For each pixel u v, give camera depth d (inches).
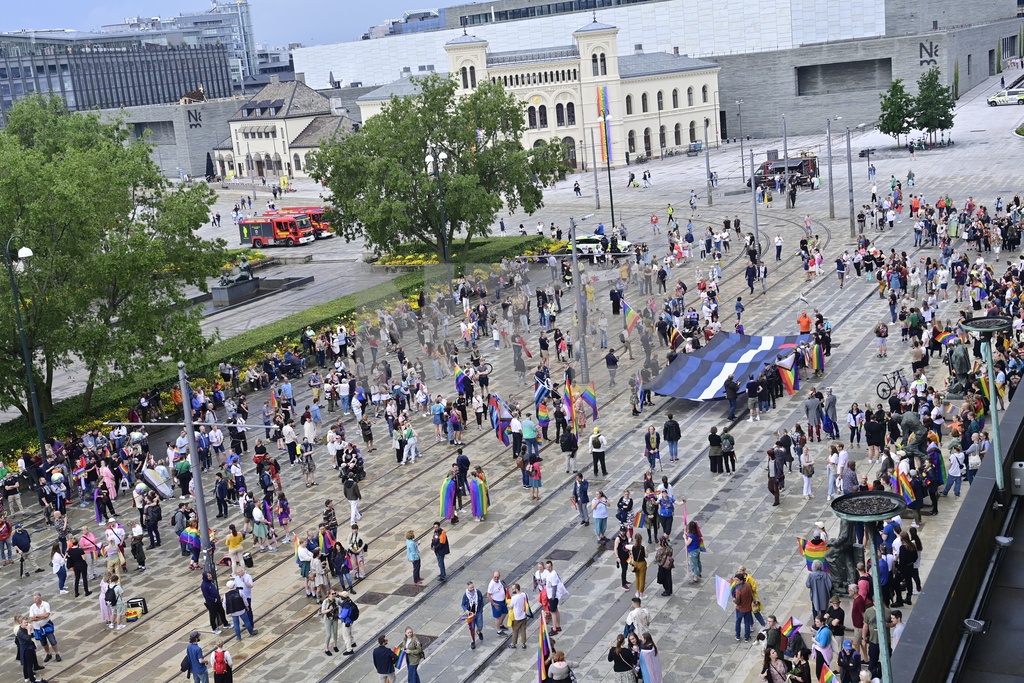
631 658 1098.1
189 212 2388.0
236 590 1342.3
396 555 1537.9
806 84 6786.4
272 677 1248.8
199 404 2273.6
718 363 2105.1
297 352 2689.5
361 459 1833.2
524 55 6092.5
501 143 3432.6
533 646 1254.3
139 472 1929.1
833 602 1082.1
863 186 4379.9
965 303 2522.1
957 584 647.1
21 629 1295.5
